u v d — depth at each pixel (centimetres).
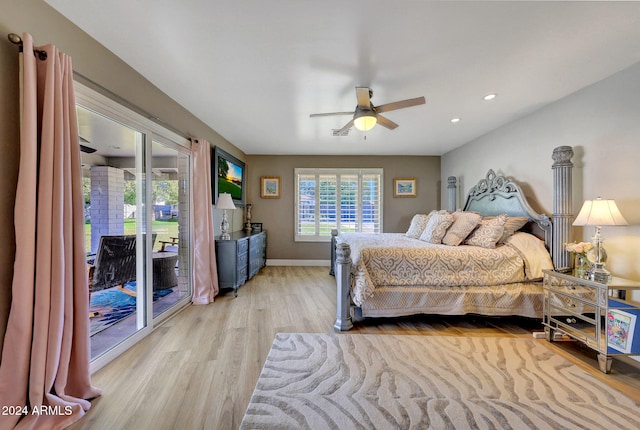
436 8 157
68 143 153
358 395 169
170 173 326
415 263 280
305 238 577
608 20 166
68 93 155
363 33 181
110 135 239
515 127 353
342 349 226
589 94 255
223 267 375
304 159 575
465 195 477
